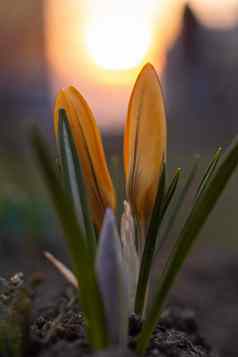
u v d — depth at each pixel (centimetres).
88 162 28
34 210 76
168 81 191
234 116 193
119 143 181
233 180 130
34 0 154
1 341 26
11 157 105
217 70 185
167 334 30
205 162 153
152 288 47
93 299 25
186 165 150
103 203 28
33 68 162
